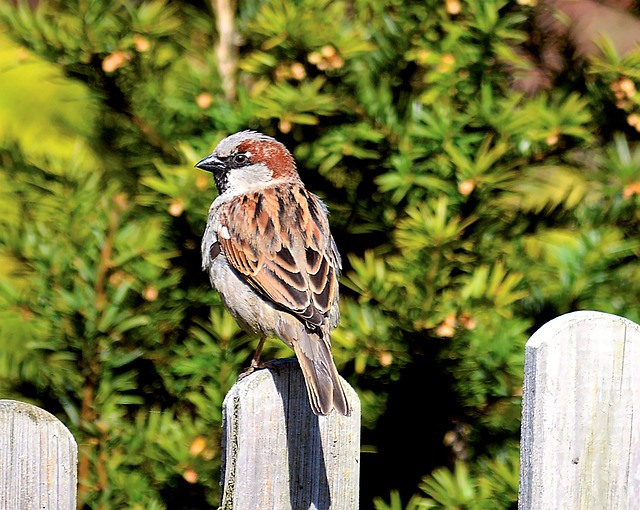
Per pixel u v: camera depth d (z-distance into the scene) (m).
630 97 7.55
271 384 5.16
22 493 4.79
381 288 7.48
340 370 8.12
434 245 7.29
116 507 7.64
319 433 5.24
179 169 7.75
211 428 7.73
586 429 5.06
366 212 8.29
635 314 7.69
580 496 5.10
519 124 7.47
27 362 8.02
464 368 7.89
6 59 10.40
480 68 7.84
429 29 7.92
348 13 8.52
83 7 7.92
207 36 8.68
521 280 7.69
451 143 7.49
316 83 7.71
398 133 7.75
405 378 8.16
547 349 4.96
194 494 7.86
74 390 7.75
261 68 7.94
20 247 7.69
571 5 8.75
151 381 8.16
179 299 8.07
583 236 7.68
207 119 8.11
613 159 7.64
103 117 8.77
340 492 5.29
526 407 5.05
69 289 7.69
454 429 8.41
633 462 5.13
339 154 7.84
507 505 7.09
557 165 8.04
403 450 8.51
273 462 5.18
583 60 8.12
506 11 7.93
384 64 8.06
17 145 8.14
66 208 7.86
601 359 5.04
